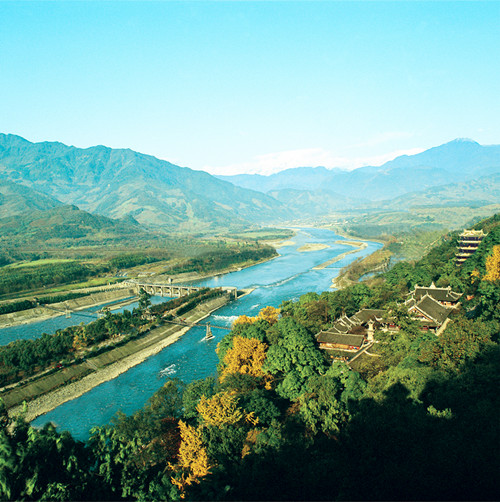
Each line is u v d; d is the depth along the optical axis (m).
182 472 65.94
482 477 43.00
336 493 48.22
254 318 159.38
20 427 66.00
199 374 165.75
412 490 44.31
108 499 64.31
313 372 101.00
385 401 67.69
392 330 121.31
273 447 59.69
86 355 178.75
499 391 62.84
